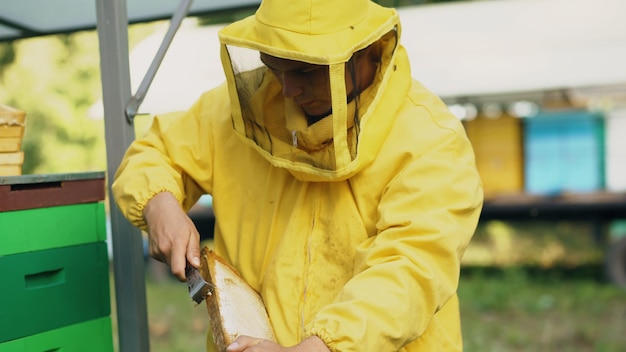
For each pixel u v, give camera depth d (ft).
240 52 4.99
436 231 4.55
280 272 5.13
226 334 4.20
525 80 25.77
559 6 22.86
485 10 22.71
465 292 25.22
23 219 5.60
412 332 4.42
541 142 28.45
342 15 4.64
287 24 4.63
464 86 26.27
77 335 6.01
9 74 32.63
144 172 5.44
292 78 4.71
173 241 4.89
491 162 28.58
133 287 6.57
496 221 27.84
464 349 18.02
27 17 7.93
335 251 5.10
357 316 4.18
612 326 20.33
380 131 4.95
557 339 19.06
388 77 4.88
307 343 4.10
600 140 28.25
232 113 5.15
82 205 6.09
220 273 4.91
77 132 33.30
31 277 5.79
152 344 19.08
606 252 27.32
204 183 5.70
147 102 24.80
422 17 22.97
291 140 4.90
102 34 6.55
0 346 5.40
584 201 26.66
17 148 5.75
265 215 5.41
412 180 4.76
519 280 27.37
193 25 22.99
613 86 26.71
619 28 23.07
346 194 5.08
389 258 4.54
